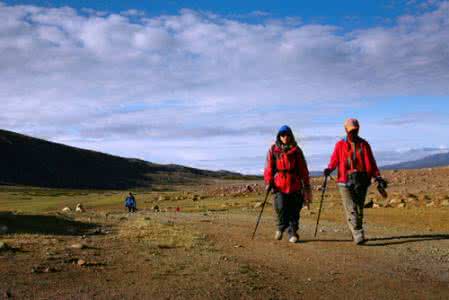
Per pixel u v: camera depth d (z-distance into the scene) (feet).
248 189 118.83
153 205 99.35
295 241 30.73
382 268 23.16
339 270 22.74
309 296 18.24
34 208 137.49
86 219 43.80
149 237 32.19
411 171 114.21
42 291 17.63
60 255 24.49
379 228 37.24
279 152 30.83
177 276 20.70
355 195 29.76
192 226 39.70
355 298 18.06
